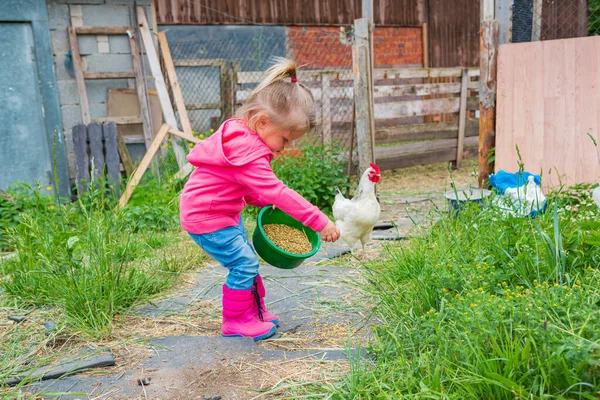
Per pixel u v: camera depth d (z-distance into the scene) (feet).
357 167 24.44
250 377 8.70
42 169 24.31
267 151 9.62
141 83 26.02
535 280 8.97
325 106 27.20
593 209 13.62
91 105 25.55
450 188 28.02
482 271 9.64
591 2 22.86
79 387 8.53
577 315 7.37
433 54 43.16
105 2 25.26
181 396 8.21
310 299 12.12
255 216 21.25
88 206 22.22
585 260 10.16
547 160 19.43
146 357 9.50
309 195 22.50
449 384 7.48
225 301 10.27
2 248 18.54
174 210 21.02
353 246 15.16
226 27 33.47
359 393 7.55
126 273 13.20
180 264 14.73
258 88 9.76
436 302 9.71
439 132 33.68
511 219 11.51
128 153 25.05
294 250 10.69
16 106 23.70
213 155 9.53
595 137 18.19
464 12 44.68
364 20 22.34
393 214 22.03
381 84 39.40
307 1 36.27
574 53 18.31
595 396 6.41
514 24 21.91
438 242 12.34
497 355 7.18
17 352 9.75
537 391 6.73
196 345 9.86
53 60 24.32
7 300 12.19
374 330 8.90
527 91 19.65
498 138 20.66
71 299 11.16
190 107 28.76
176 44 31.89
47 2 24.20
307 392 8.11
